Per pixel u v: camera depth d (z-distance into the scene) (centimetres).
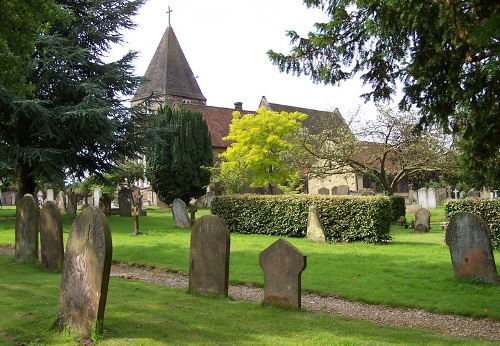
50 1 1170
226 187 3222
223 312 688
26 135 2369
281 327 614
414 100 782
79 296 567
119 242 1542
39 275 976
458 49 706
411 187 4000
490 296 820
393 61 925
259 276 1010
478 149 764
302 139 2336
